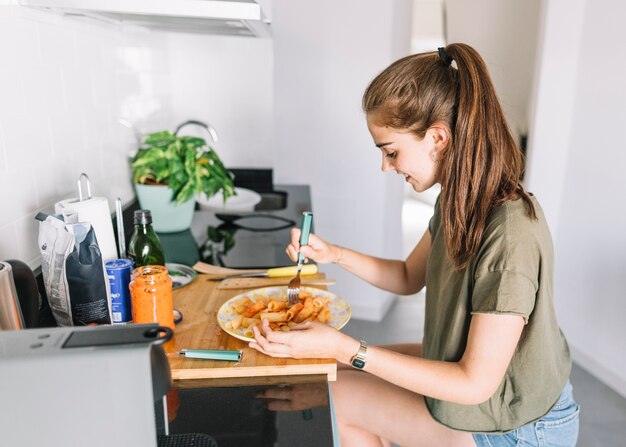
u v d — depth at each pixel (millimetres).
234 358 881
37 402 508
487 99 866
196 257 1442
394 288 1318
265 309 1060
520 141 2846
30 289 836
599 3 2219
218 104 2371
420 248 1287
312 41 2598
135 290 912
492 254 855
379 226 2801
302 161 2789
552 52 2381
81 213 1020
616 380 2266
